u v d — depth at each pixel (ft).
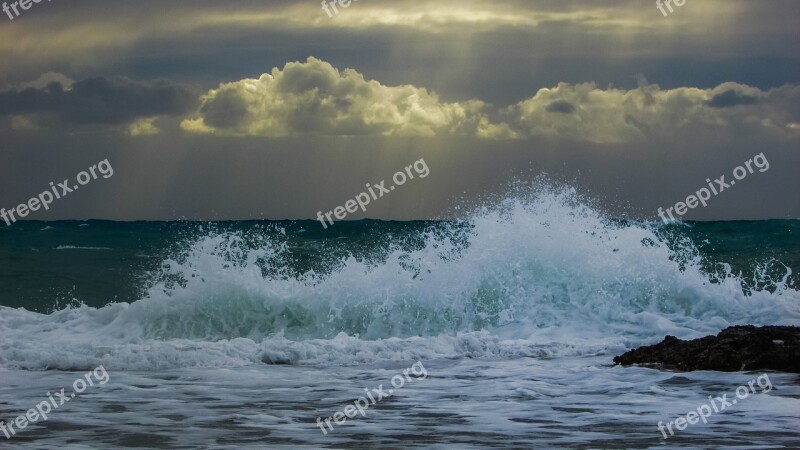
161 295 50.60
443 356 44.32
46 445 25.26
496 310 52.54
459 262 54.34
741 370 38.24
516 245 54.85
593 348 45.96
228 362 42.04
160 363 41.09
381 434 26.76
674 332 49.57
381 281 53.01
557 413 29.99
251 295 51.29
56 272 79.82
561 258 54.44
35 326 49.16
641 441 25.72
